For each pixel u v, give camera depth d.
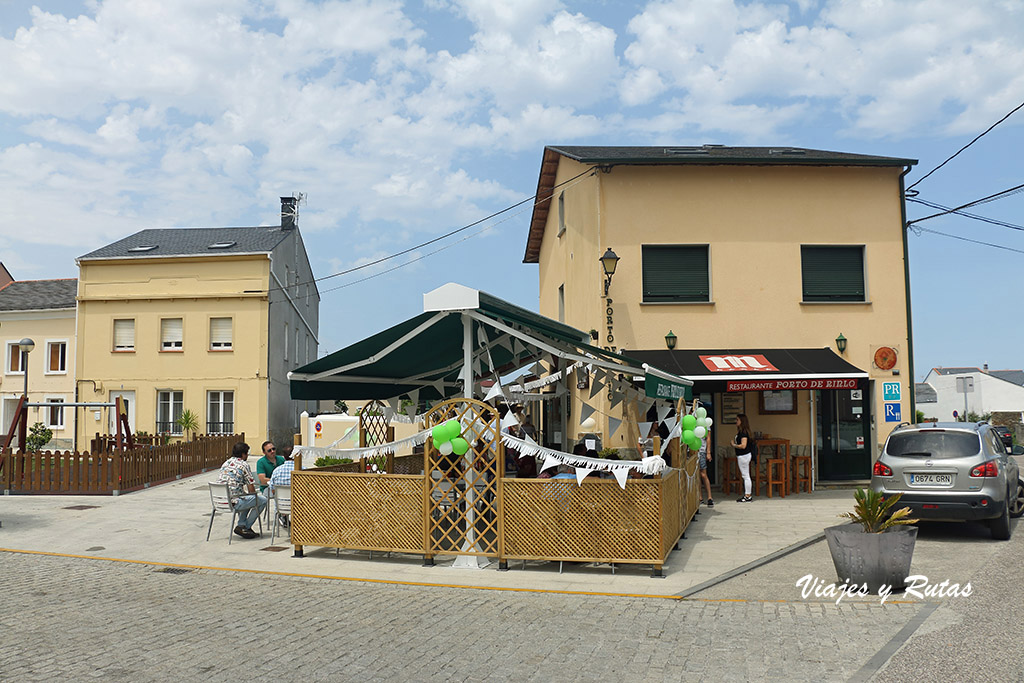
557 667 5.89
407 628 7.01
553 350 10.31
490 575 9.30
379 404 13.51
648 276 16.69
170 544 11.36
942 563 9.56
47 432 27.20
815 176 17.09
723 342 16.61
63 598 8.13
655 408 14.46
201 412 29.55
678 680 5.58
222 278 29.86
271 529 12.63
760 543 11.02
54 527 12.80
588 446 12.71
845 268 17.23
